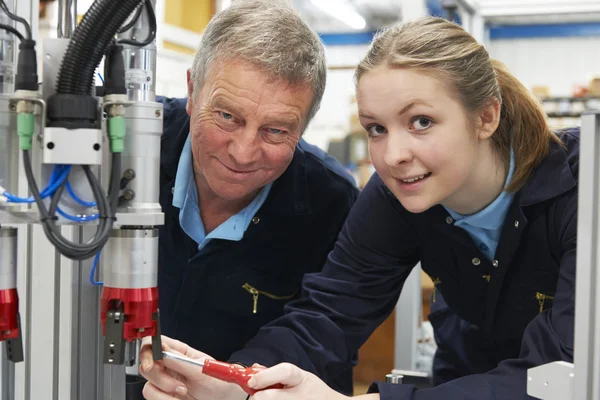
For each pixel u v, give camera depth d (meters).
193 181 1.45
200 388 1.14
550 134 1.24
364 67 1.09
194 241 1.49
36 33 1.20
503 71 1.24
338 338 1.35
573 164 1.21
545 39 4.69
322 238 1.56
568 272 1.11
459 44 1.09
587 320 0.78
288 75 1.12
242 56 1.11
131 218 0.88
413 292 2.31
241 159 1.16
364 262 1.41
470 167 1.13
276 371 1.04
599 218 0.78
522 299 1.36
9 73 0.87
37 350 1.18
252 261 1.51
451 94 1.07
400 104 1.05
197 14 3.49
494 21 3.04
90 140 0.81
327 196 1.53
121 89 0.85
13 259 0.90
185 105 1.56
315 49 1.18
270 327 1.36
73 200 0.85
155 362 1.09
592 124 0.76
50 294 1.16
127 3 0.80
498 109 1.16
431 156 1.07
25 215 0.85
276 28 1.13
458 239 1.34
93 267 1.07
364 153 3.78
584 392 0.79
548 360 1.04
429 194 1.11
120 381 1.15
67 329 1.15
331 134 4.17
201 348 1.60
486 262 1.36
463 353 1.67
